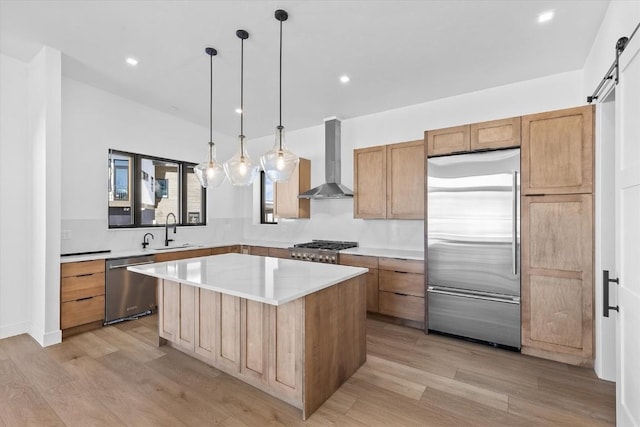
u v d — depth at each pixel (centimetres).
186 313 271
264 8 223
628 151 161
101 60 305
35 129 308
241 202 605
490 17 230
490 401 212
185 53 288
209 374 247
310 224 516
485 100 362
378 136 443
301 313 197
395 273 362
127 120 415
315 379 204
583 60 293
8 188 310
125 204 423
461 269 309
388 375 247
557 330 265
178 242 489
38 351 283
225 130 545
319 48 276
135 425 187
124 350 289
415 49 276
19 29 255
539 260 272
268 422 192
